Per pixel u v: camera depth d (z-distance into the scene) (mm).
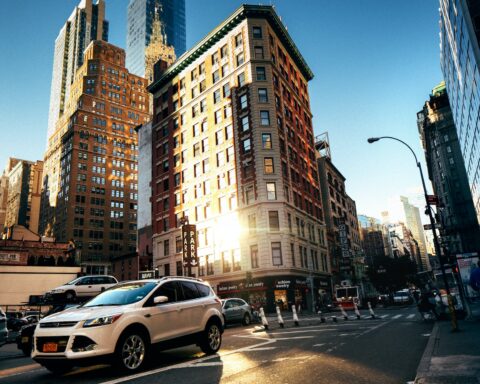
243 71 50688
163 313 8312
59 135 127875
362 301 40969
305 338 13094
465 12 35656
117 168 117750
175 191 57312
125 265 73000
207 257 49781
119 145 120688
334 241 66062
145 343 7730
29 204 142750
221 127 51844
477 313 18938
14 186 151875
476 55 35219
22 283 47719
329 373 6988
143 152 75062
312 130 63562
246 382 6406
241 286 44062
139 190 73375
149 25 193125
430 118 95500
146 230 69375
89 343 6770
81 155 112062
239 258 45938
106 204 111812
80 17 183875
